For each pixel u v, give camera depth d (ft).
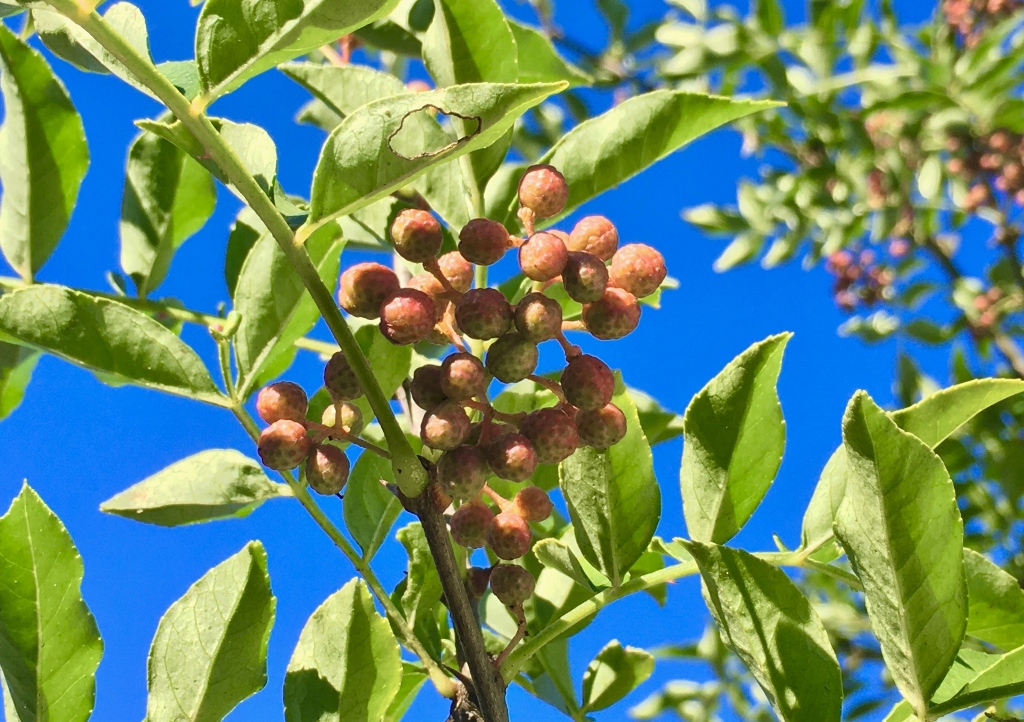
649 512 0.73
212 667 0.70
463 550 0.77
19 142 0.79
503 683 0.71
